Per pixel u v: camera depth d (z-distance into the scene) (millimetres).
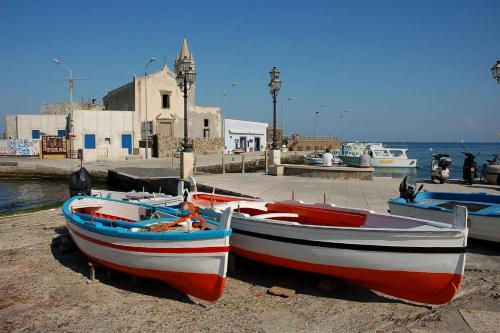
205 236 6398
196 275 6590
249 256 8023
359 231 6547
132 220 9805
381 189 17719
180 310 6434
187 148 21000
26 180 32219
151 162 39656
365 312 6293
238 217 8062
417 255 6230
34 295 7031
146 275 7137
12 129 52594
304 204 9367
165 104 51156
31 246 10055
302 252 7199
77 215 9047
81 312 6355
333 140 93875
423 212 9750
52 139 42938
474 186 19031
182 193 12000
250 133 66438
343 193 16438
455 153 106562
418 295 6414
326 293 7047
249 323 5961
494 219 8969
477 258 8695
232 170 39094
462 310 6281
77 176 13648
